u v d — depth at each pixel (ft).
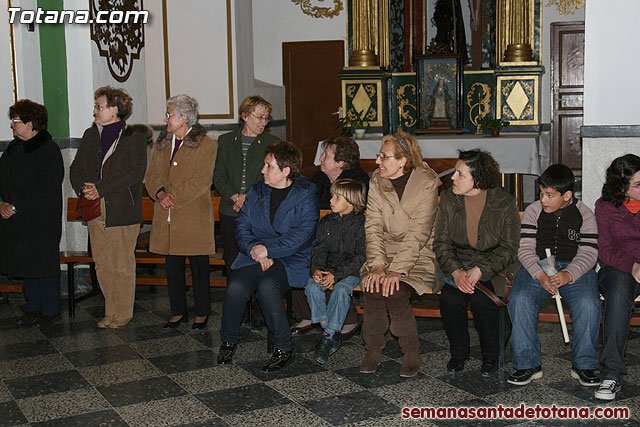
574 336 11.92
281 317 12.89
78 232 19.45
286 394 11.67
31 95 17.93
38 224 15.72
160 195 15.21
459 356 12.59
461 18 36.09
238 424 10.50
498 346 12.37
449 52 35.04
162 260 16.94
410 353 12.50
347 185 12.99
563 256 12.28
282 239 13.07
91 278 18.88
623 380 12.02
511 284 12.41
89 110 19.21
